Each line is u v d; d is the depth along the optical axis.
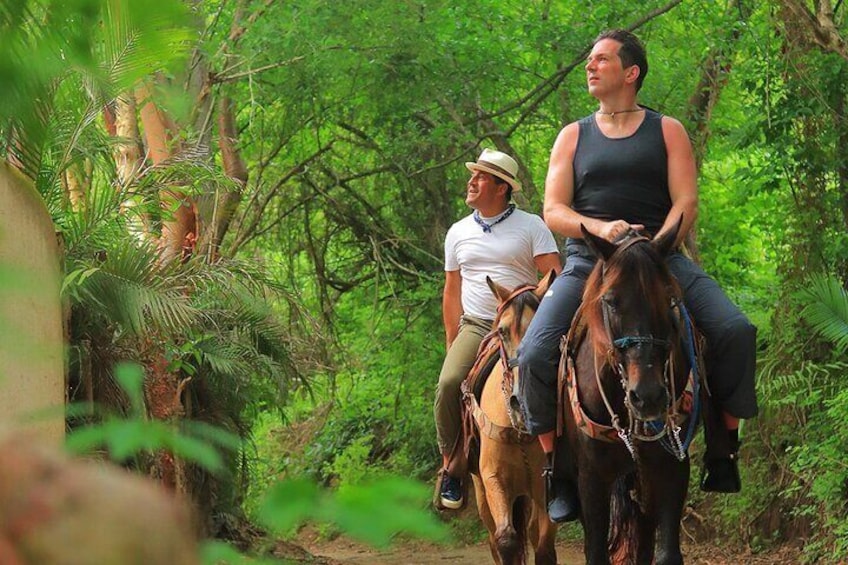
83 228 7.30
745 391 6.04
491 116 15.08
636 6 14.16
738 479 6.33
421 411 18.11
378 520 0.66
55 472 0.59
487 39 14.47
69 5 0.93
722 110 15.50
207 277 8.70
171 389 8.65
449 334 8.42
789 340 11.80
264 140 16.39
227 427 10.38
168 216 8.36
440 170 17.00
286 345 10.03
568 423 6.18
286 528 0.67
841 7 13.06
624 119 6.49
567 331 6.26
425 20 14.21
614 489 6.30
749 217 17.30
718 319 6.01
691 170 6.40
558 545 14.52
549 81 14.58
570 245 6.51
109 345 7.74
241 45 13.89
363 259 18.25
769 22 12.55
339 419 20.06
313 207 17.83
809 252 12.04
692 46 14.58
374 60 14.20
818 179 12.09
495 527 7.90
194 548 0.60
